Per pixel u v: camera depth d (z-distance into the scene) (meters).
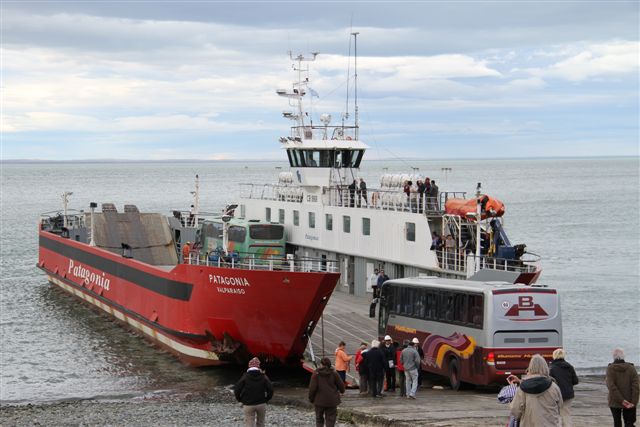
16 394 34.53
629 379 19.47
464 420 23.73
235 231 51.28
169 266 57.25
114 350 42.59
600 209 152.12
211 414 29.36
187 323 38.38
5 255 84.75
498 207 40.50
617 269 75.06
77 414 30.03
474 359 29.36
